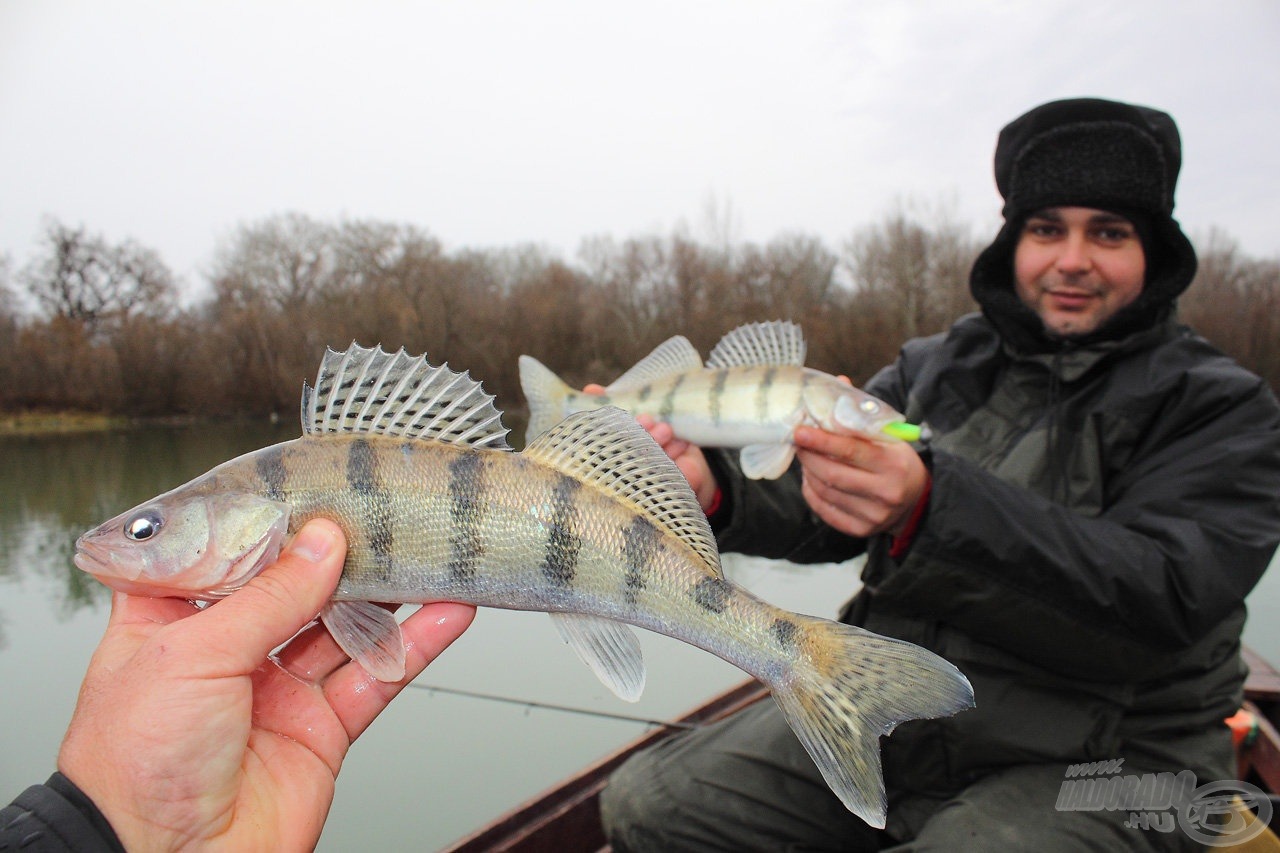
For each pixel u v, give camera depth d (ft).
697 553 1.97
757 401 3.31
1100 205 2.90
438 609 2.07
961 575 2.34
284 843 1.67
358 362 2.02
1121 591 2.29
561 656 6.51
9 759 5.33
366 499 1.96
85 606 8.32
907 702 1.79
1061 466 2.86
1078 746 2.53
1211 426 2.65
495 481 1.99
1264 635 7.32
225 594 1.90
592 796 3.44
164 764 1.45
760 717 3.19
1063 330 3.00
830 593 8.04
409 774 4.86
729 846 2.89
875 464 2.28
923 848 2.43
